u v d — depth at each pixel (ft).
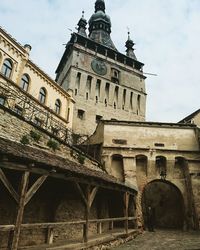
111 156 74.69
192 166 73.56
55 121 82.07
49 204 37.86
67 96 99.45
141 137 77.97
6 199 30.35
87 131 130.52
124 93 157.69
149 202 91.30
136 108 156.56
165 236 54.08
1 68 68.74
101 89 147.74
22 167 24.09
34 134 43.06
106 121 80.12
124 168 72.90
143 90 166.71
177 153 76.13
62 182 39.78
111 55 169.78
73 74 141.18
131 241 45.98
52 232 36.19
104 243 37.01
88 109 137.08
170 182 74.18
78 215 43.65
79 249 30.81
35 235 33.45
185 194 72.90
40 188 36.60
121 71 163.43
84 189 41.14
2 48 69.51
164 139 77.92
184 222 70.74
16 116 39.65
